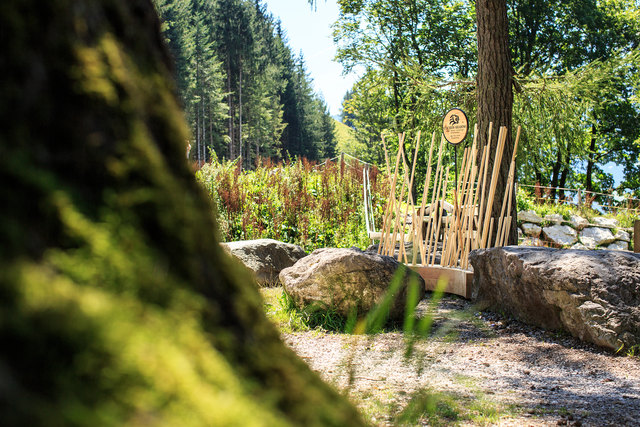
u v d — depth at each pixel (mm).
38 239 493
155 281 562
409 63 15680
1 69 520
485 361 4512
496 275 6445
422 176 27844
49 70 557
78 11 606
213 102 60031
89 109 581
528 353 4801
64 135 554
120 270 532
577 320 5102
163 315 547
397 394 2969
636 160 29422
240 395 551
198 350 554
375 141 53375
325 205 12383
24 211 494
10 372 405
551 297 5371
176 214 620
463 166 7613
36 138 532
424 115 15148
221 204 11469
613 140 28859
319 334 5387
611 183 31422
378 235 9344
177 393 479
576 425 2898
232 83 70250
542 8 24297
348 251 6090
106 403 434
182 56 50250
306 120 91000
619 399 3514
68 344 436
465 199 8211
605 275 5145
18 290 436
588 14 24203
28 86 534
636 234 7734
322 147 93812
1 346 412
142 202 591
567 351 4836
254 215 11484
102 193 567
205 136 60969
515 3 24781
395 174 7895
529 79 12492
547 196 16688
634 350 4723
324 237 11781
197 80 59469
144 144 622
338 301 5777
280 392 637
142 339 491
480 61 9117
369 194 12773
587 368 4379
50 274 479
